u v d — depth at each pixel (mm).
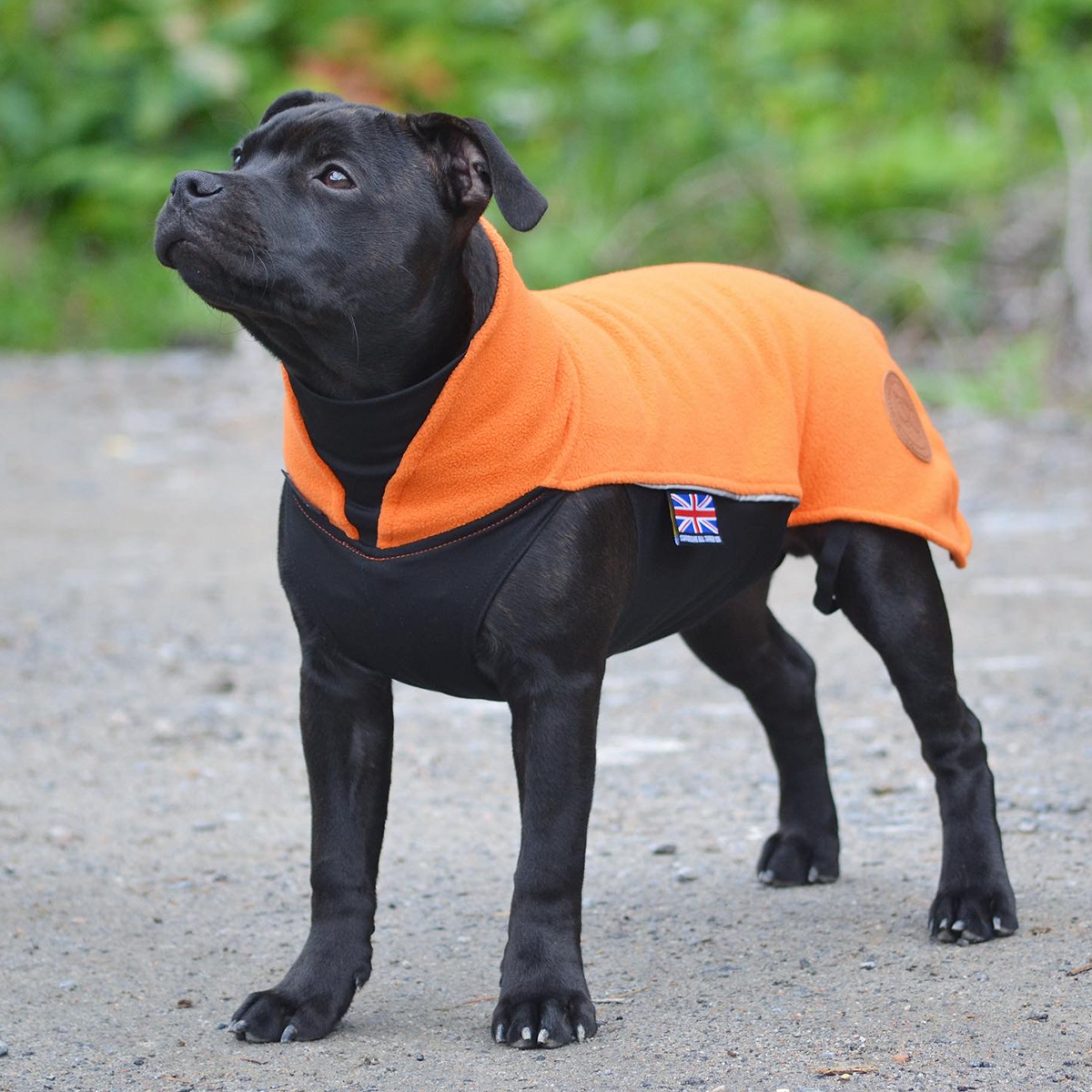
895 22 22125
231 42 22812
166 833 6633
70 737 7863
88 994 5074
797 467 5375
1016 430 14578
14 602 10344
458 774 7371
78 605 10297
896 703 8188
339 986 4781
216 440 15352
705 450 5020
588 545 4637
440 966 5316
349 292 4551
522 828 4684
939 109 20656
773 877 5977
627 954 5371
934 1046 4422
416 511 4578
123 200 22328
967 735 5543
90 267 22078
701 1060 4414
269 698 8531
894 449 5539
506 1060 4484
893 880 6000
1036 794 6730
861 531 5473
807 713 6086
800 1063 4355
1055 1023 4535
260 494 13375
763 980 5039
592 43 20891
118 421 16203
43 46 23594
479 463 4559
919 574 5508
